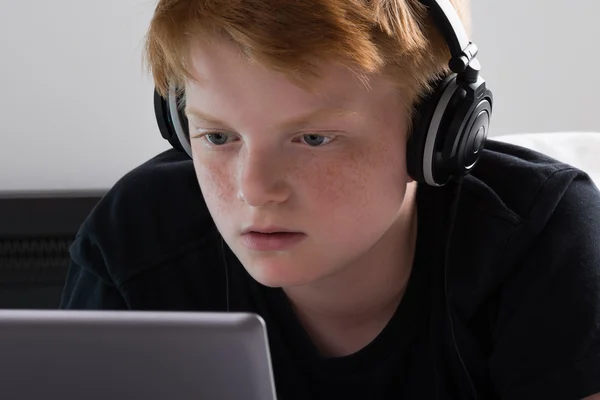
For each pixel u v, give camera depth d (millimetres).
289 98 851
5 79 2336
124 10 2301
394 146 940
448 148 964
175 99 1009
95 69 2344
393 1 873
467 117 955
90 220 1266
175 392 713
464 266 1132
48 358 706
